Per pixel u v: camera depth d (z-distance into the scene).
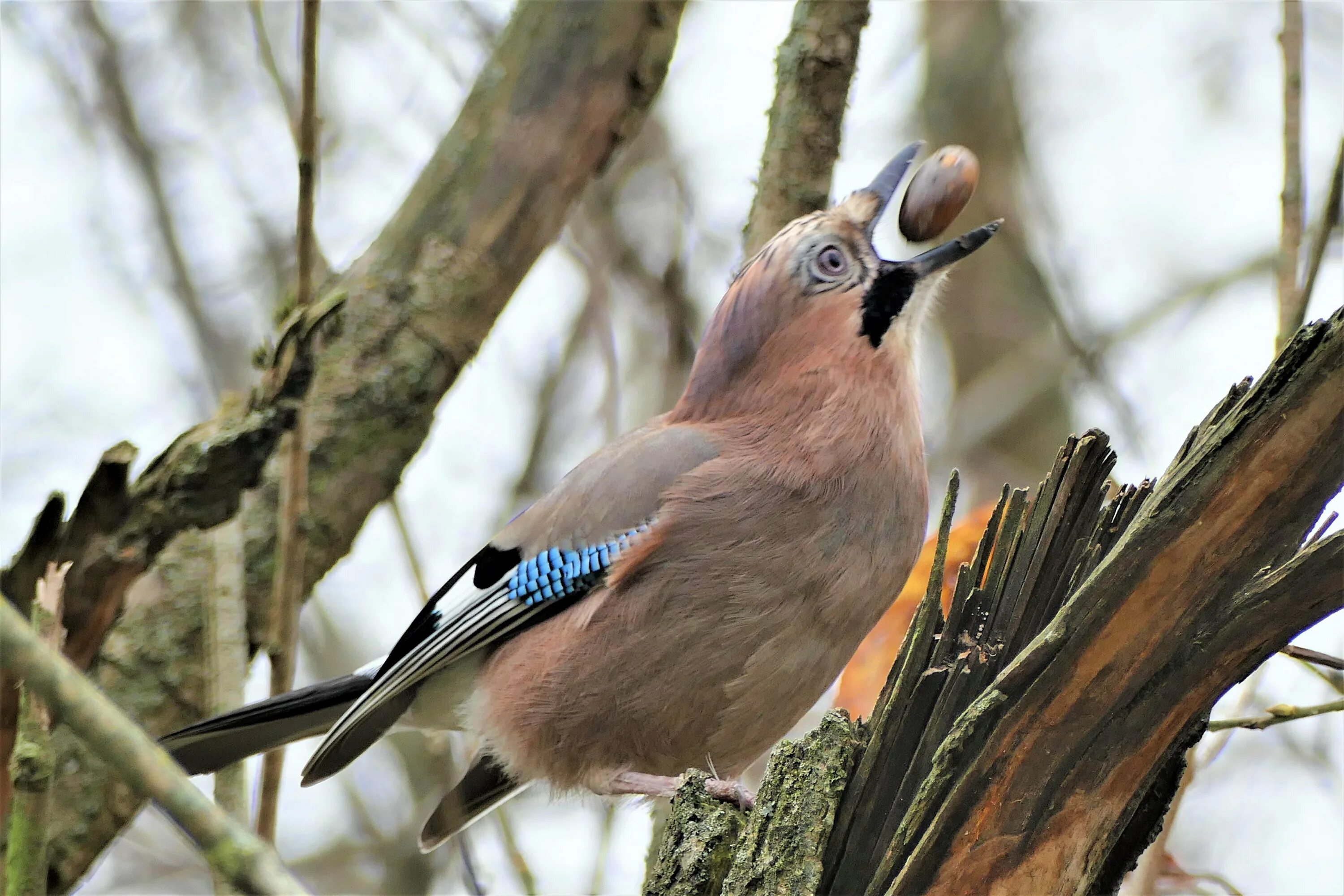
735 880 4.91
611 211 11.53
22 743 4.83
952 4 15.10
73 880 7.62
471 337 8.81
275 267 12.34
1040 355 13.38
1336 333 4.26
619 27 8.95
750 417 7.64
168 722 7.89
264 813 6.84
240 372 12.22
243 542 8.23
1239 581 4.49
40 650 3.67
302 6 6.99
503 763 7.84
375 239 9.04
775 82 8.76
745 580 7.20
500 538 8.08
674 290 10.95
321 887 11.91
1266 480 4.38
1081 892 4.85
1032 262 13.81
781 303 7.72
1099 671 4.59
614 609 7.34
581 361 12.04
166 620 8.01
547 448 11.92
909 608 8.35
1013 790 4.71
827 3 8.52
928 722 4.93
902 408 7.61
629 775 7.47
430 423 8.75
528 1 9.12
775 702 7.36
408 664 7.96
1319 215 9.73
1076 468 4.92
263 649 8.35
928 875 4.79
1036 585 4.93
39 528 6.11
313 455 8.43
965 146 14.55
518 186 8.89
